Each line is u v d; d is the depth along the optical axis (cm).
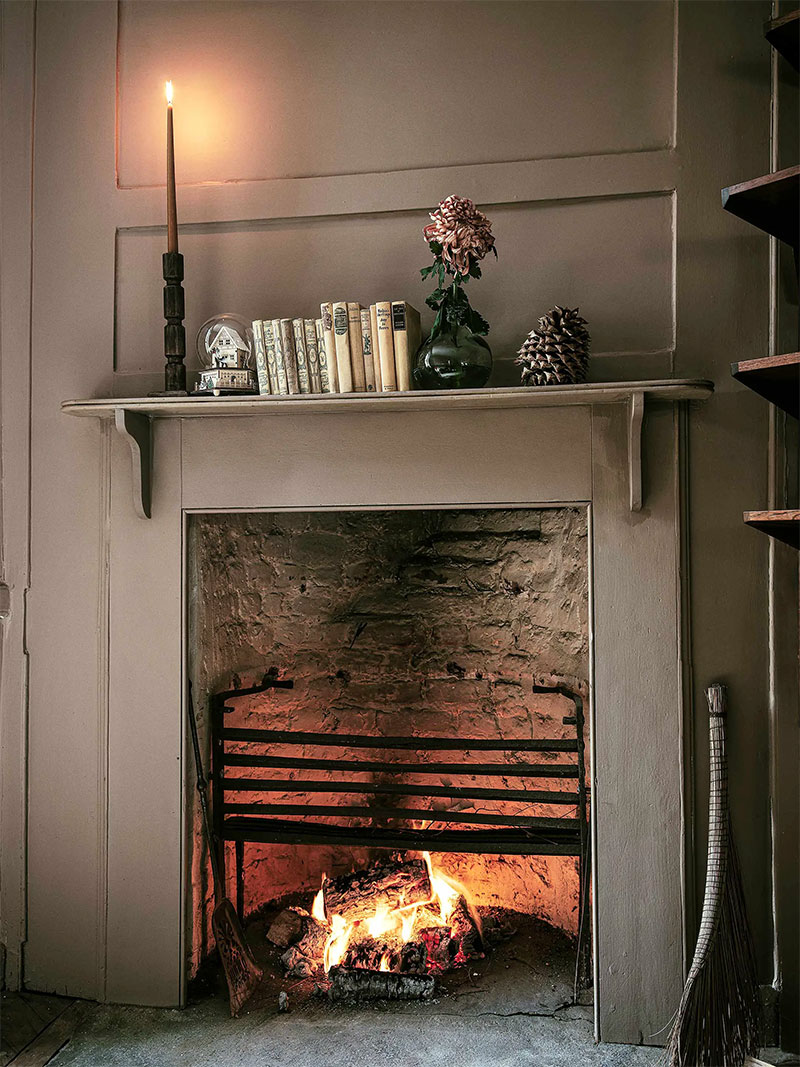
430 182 248
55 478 263
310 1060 222
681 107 236
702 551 234
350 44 253
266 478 250
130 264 263
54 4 267
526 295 244
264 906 302
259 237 257
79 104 265
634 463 229
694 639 234
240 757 272
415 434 244
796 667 229
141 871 252
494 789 262
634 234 239
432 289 249
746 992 221
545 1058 222
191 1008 248
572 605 277
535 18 245
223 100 259
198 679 265
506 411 240
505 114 246
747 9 234
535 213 244
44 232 266
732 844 226
